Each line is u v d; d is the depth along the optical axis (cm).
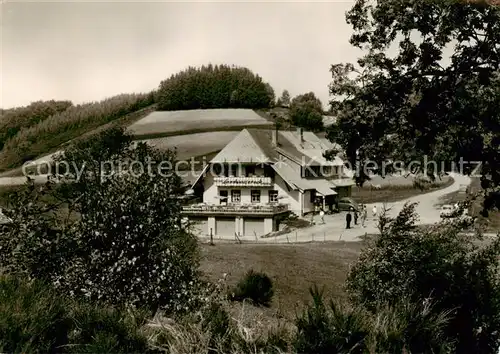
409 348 859
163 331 847
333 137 1101
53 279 1141
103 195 1214
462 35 976
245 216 5197
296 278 2436
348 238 4097
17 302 809
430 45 998
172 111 12825
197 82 13538
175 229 1262
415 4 969
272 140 5994
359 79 1079
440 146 1048
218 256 2764
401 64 1046
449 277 1151
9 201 1243
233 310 1219
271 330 855
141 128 11581
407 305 962
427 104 1026
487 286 1104
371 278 1312
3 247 1178
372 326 856
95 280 1161
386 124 1064
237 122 12081
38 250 1174
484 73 974
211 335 813
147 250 1202
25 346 696
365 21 1074
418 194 6675
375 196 6856
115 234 1191
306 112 12138
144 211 1202
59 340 794
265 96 13625
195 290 1238
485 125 988
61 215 1273
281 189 5559
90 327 803
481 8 939
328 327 816
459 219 1395
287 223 5241
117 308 1029
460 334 1027
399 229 1373
